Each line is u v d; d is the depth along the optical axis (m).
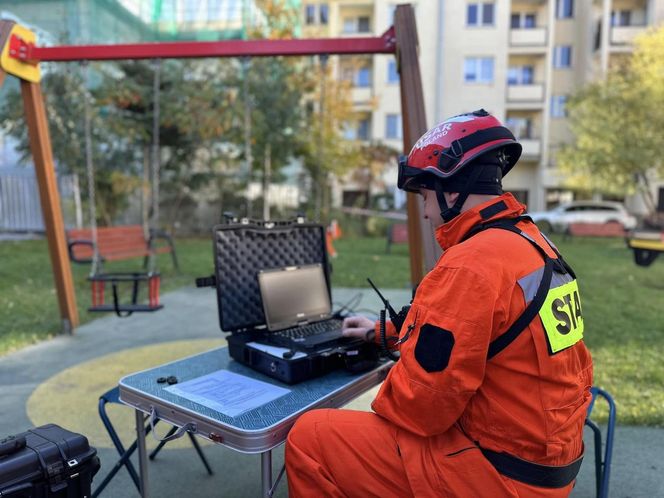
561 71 23.19
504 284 1.18
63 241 4.67
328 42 3.82
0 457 1.41
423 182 1.40
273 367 1.76
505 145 1.35
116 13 12.38
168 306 5.99
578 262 10.53
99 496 2.21
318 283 2.26
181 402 1.57
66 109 11.38
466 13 21.20
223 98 12.56
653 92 15.26
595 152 16.48
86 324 5.14
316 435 1.38
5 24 3.89
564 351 1.23
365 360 1.84
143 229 7.84
